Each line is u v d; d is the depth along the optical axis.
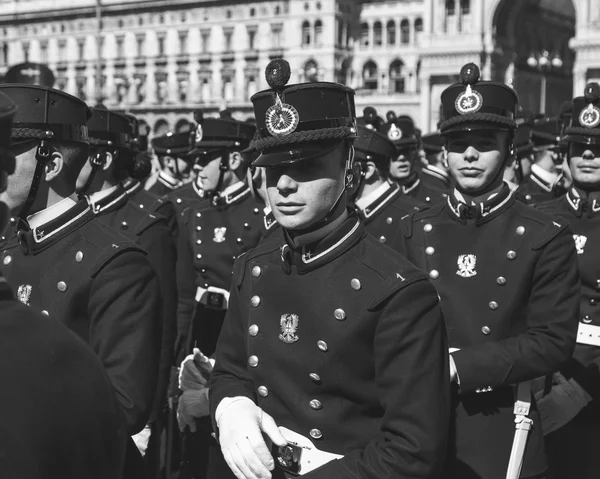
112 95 77.00
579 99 5.60
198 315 7.17
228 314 3.40
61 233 3.41
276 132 2.92
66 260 3.38
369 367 2.97
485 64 59.41
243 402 3.10
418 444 2.75
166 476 6.16
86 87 77.94
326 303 3.00
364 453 2.86
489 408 4.09
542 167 11.41
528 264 4.20
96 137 5.46
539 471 4.14
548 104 70.94
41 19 78.81
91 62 77.44
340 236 3.06
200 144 7.12
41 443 1.77
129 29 76.00
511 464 4.02
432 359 2.86
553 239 4.20
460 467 4.06
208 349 7.08
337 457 2.99
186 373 4.44
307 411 3.03
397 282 2.91
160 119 75.31
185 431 4.90
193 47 73.81
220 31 72.50
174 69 74.69
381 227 6.54
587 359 5.34
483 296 4.28
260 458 2.91
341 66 69.19
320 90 2.92
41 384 1.81
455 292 4.35
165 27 74.62
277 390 3.10
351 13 69.56
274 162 2.88
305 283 3.06
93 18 77.06
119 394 3.19
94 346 3.33
